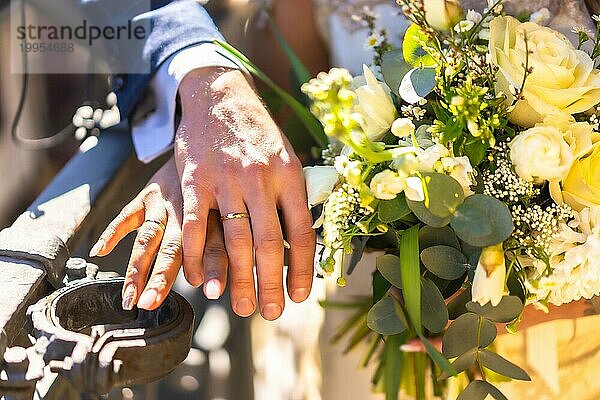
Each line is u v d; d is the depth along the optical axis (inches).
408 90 26.3
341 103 24.0
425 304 26.3
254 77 37.4
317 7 43.5
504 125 25.9
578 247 25.3
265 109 29.8
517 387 32.9
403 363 29.9
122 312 24.1
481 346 26.2
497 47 25.8
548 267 25.4
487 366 26.4
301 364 41.8
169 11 33.4
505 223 24.5
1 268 24.7
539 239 25.5
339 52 40.7
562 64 25.9
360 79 29.3
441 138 25.4
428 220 25.0
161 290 23.9
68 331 21.6
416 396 30.2
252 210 26.5
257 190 26.7
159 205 27.6
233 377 40.8
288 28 46.4
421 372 30.1
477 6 31.1
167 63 32.3
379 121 26.9
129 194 36.8
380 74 29.8
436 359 24.5
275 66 44.5
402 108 27.1
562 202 25.8
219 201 27.0
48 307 22.7
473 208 24.8
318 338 39.9
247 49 41.6
